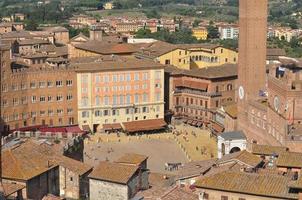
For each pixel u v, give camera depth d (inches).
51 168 6801.2
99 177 6599.4
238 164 6397.6
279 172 5935.0
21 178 6338.6
